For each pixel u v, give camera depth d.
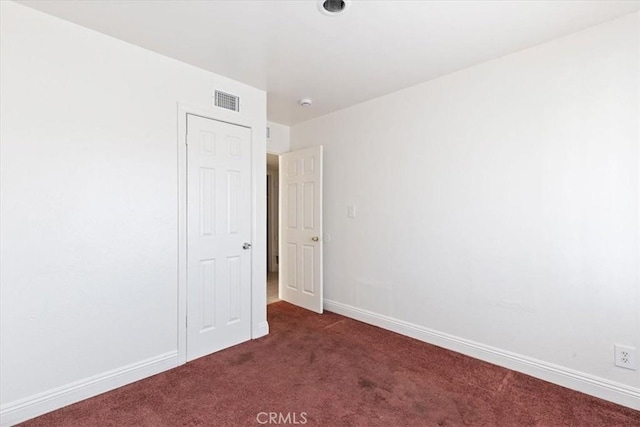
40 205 1.85
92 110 2.03
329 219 3.74
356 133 3.42
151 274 2.29
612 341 1.95
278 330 3.14
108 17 1.89
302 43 2.20
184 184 2.47
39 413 1.83
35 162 1.83
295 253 4.02
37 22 1.83
